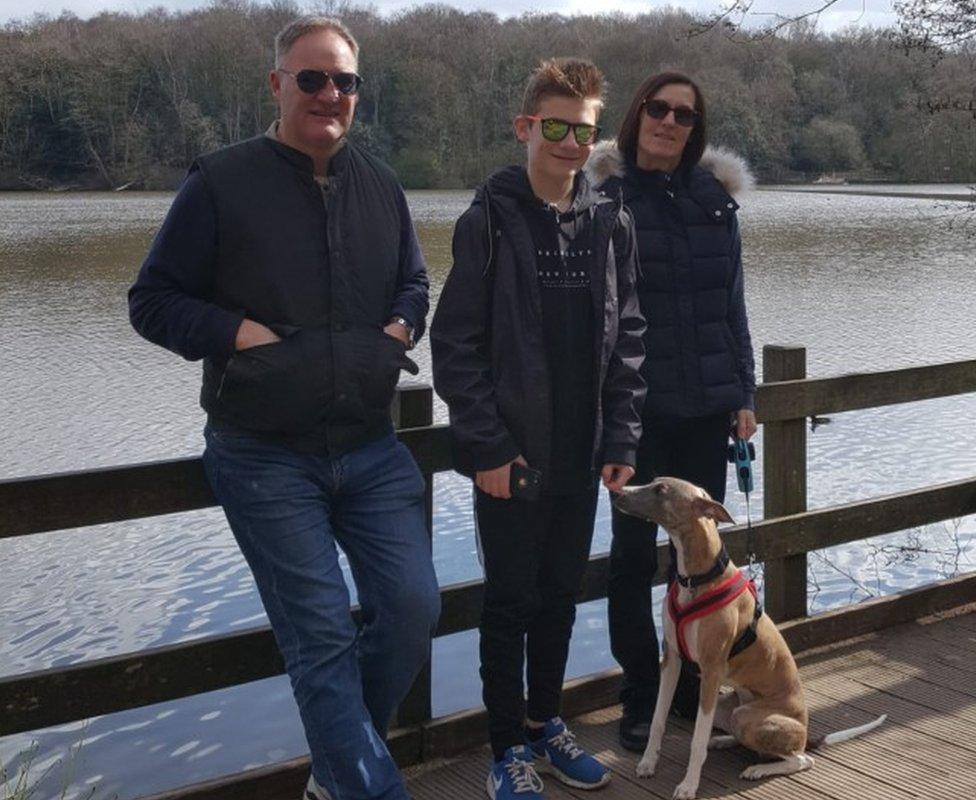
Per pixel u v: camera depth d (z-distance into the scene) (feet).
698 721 10.90
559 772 11.20
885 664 14.25
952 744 12.00
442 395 10.26
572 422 10.46
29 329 56.70
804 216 138.92
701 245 11.78
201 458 10.29
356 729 9.07
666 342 11.69
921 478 30.86
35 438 35.42
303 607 9.13
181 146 207.62
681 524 10.85
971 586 16.35
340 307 9.32
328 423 9.35
